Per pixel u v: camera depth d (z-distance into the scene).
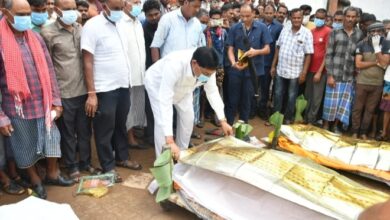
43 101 2.86
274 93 5.45
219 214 2.55
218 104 3.29
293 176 2.58
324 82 5.07
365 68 4.66
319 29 5.07
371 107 4.80
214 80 3.24
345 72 4.80
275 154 2.88
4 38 2.58
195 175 2.80
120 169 3.66
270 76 5.62
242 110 4.88
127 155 3.75
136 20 3.80
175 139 3.91
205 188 2.72
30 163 2.93
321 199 2.37
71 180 3.28
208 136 4.74
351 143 3.93
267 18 5.53
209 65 2.68
